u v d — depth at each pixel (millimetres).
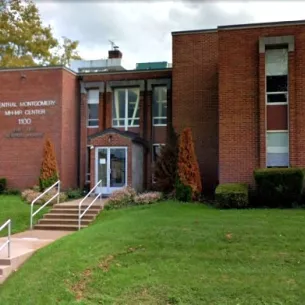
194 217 14734
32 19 39781
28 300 9055
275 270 9898
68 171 25922
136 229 13180
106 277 9977
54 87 25516
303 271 9773
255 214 14945
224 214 15250
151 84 26547
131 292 9320
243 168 18719
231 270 10023
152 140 26391
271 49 19125
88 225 16953
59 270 10227
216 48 23703
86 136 27453
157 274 10062
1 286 10125
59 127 25234
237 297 8883
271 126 18797
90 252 11297
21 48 39250
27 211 19266
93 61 33375
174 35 24297
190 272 10047
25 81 25953
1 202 21438
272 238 11711
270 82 19031
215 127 23188
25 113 25812
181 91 23891
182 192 19297
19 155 25688
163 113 26531
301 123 18297
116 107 27391
